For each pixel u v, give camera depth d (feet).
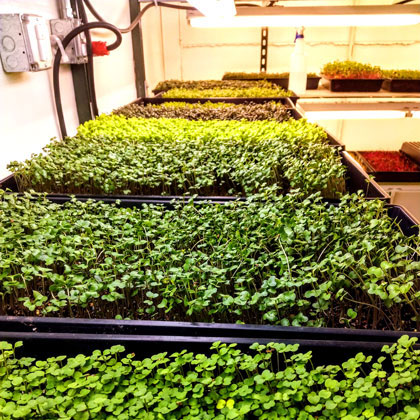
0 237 2.52
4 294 2.38
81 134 4.44
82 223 2.70
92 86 4.90
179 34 8.49
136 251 2.56
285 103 6.04
